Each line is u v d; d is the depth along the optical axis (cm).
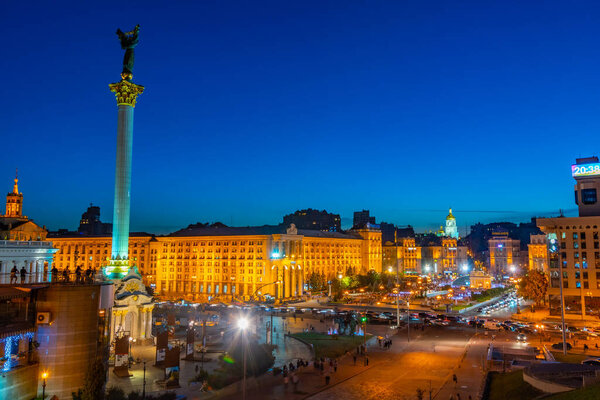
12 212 14762
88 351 5772
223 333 10950
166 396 5803
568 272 16075
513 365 7306
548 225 16488
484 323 12862
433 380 6962
